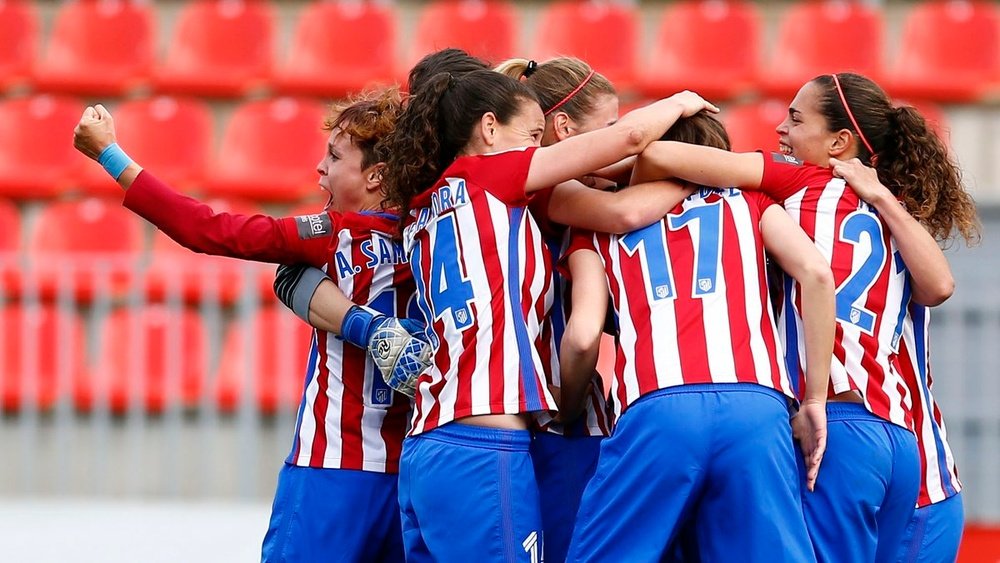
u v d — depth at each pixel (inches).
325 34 1269.7
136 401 845.2
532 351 406.6
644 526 397.4
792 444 400.5
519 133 424.2
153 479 844.0
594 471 440.8
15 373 858.1
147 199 433.1
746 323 402.6
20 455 853.2
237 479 844.0
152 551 697.0
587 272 421.4
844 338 412.5
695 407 391.9
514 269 407.5
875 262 419.8
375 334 422.3
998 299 770.2
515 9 1312.7
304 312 442.3
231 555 690.2
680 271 410.6
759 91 1230.3
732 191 425.4
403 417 448.8
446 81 427.8
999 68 1253.1
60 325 855.7
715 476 394.0
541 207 432.1
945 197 448.8
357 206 462.0
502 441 397.1
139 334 847.1
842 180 430.6
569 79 452.4
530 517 400.5
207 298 850.1
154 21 1274.6
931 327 778.2
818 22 1272.1
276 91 1231.5
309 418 453.1
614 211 417.7
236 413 847.1
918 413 435.2
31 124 1171.3
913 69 1250.6
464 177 415.5
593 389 446.0
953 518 440.1
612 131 407.8
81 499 841.5
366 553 449.4
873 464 406.3
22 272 859.4
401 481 417.4
